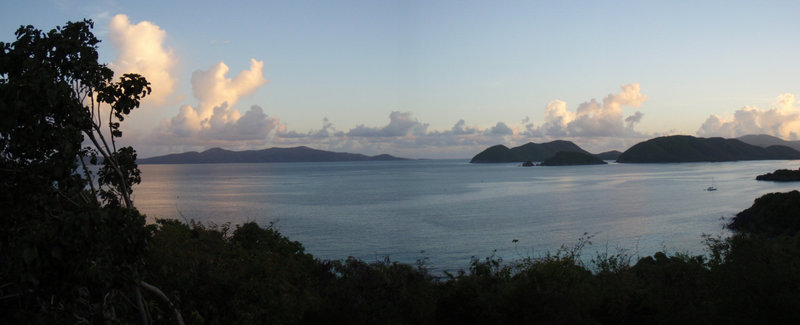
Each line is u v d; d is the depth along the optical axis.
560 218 72.38
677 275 9.70
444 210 83.19
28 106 5.58
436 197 109.56
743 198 101.94
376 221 68.62
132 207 7.72
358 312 10.06
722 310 8.89
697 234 55.88
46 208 6.28
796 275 8.48
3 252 5.94
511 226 63.97
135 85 7.53
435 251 47.16
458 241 52.72
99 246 5.86
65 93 6.10
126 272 6.55
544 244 50.28
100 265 5.94
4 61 6.43
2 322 7.28
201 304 9.89
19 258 5.34
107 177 8.05
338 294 10.28
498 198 106.75
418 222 67.75
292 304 10.30
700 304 9.34
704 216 73.00
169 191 125.00
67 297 6.20
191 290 9.90
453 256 44.81
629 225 64.62
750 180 160.88
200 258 10.38
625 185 148.00
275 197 107.44
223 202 95.38
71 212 5.87
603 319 10.09
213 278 10.06
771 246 9.04
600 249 46.09
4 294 7.55
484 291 10.73
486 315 10.15
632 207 87.62
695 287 9.58
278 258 13.10
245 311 9.81
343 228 62.09
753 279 8.59
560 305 9.51
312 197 108.31
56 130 6.16
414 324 10.74
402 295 10.38
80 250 5.67
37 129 5.86
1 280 6.73
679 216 73.69
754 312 8.48
